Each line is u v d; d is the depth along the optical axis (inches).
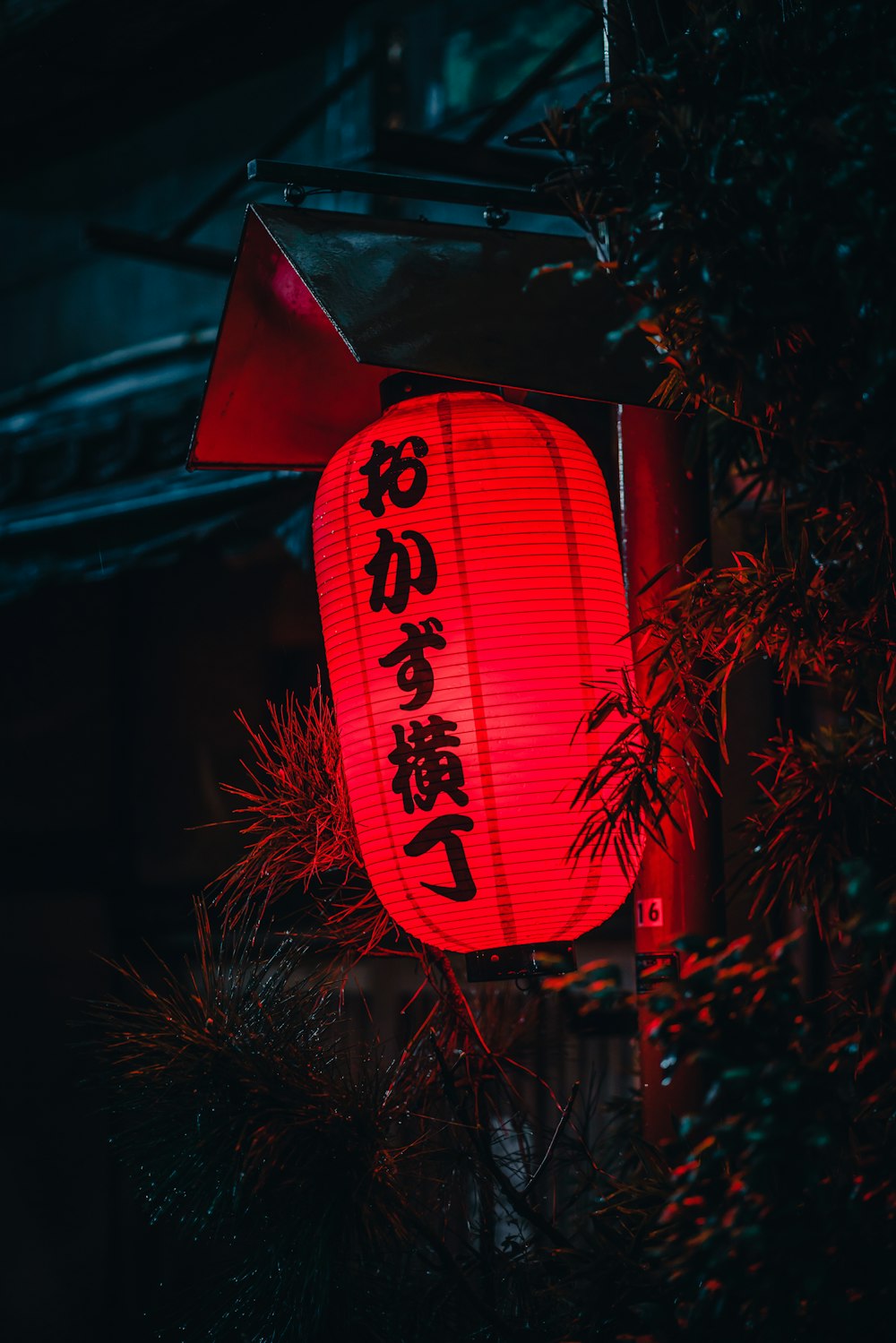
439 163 159.0
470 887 96.4
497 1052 125.4
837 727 105.3
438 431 100.5
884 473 84.9
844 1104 75.4
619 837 95.1
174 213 294.2
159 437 258.4
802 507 106.6
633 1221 100.8
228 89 284.4
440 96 251.1
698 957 77.2
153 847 275.7
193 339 274.1
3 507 275.0
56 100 261.0
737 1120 70.1
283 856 120.3
